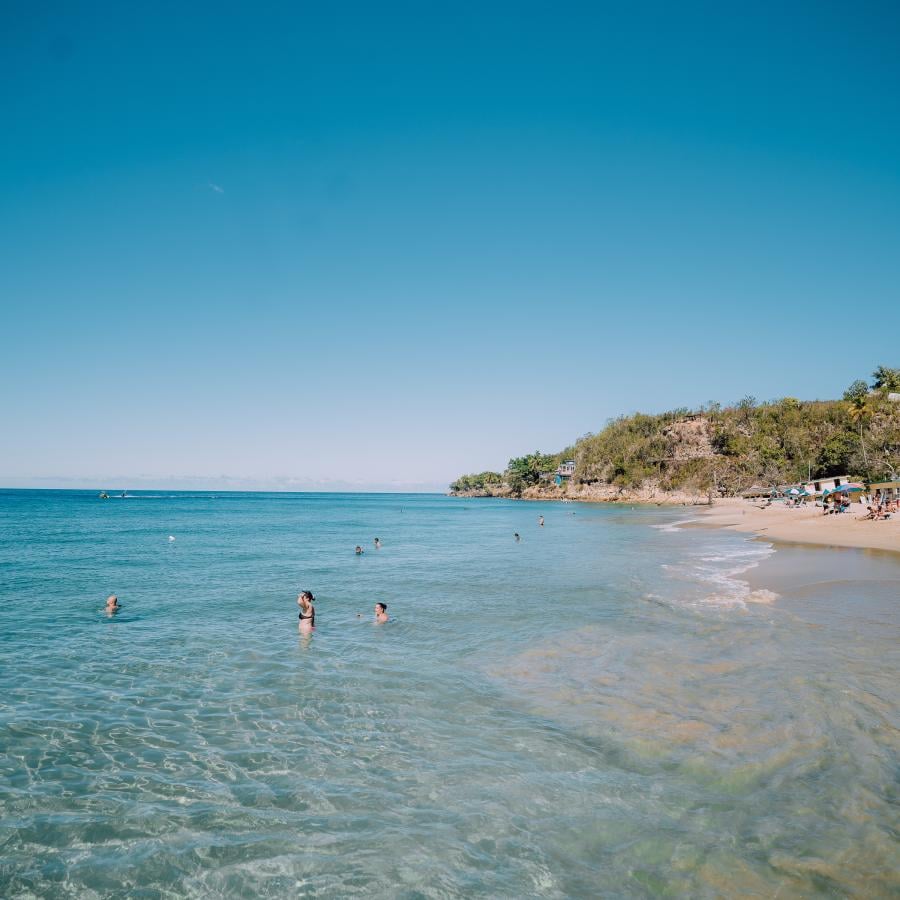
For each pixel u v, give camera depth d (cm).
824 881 589
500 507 16025
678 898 576
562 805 748
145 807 764
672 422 17688
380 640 1592
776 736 912
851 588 2097
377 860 651
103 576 2783
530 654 1418
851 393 13800
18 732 995
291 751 919
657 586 2320
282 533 5897
